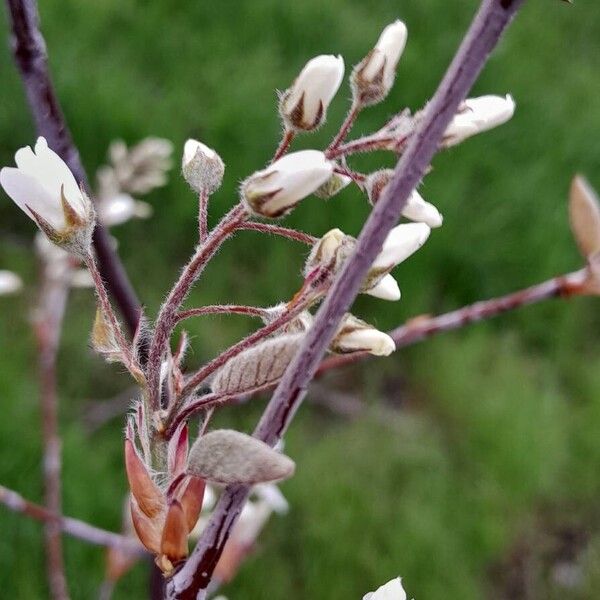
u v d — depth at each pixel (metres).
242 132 0.66
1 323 0.58
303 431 0.59
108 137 0.64
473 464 0.59
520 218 0.67
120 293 0.26
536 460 0.58
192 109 0.67
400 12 0.77
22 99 0.67
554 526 0.58
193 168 0.20
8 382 0.55
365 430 0.59
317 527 0.54
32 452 0.51
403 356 0.63
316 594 0.52
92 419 0.56
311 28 0.74
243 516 0.30
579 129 0.74
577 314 0.67
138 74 0.70
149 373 0.19
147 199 0.64
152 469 0.18
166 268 0.63
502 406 0.60
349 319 0.19
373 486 0.56
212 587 0.30
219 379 0.18
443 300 0.65
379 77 0.20
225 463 0.16
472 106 0.19
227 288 0.62
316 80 0.20
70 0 0.71
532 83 0.76
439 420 0.61
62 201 0.20
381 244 0.16
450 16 0.78
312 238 0.19
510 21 0.15
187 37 0.72
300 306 0.18
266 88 0.69
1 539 0.48
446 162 0.67
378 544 0.54
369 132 0.67
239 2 0.74
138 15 0.72
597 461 0.61
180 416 0.18
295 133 0.20
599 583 0.56
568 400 0.64
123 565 0.31
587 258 0.26
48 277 0.38
